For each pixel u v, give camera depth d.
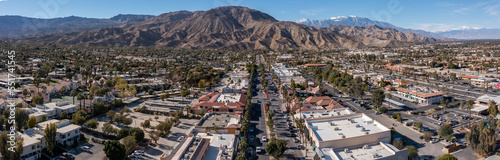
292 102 196.25
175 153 100.94
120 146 104.12
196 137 115.44
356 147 113.62
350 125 133.38
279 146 108.38
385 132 118.38
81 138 128.50
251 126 155.50
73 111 166.75
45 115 150.25
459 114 173.25
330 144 110.56
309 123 137.00
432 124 155.25
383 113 180.25
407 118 168.12
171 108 190.50
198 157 96.44
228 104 184.12
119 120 147.88
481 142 113.38
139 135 122.56
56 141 120.19
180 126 151.88
